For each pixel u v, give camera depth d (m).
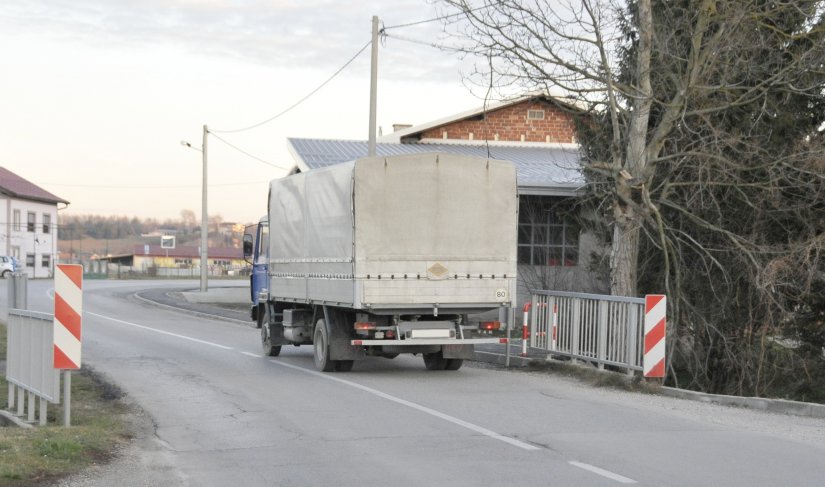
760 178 19.67
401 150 37.16
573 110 20.41
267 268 21.75
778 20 19.22
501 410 12.62
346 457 9.41
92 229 167.12
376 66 27.44
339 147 37.78
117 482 8.34
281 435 10.70
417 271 16.31
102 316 34.34
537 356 19.17
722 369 21.61
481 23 18.08
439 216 16.45
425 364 18.34
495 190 16.83
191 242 182.38
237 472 8.76
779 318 20.09
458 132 41.47
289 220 19.38
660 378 15.70
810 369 21.22
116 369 17.50
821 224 19.81
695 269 21.03
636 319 15.70
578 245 29.30
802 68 17.95
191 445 10.12
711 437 10.67
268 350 20.62
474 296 16.67
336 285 16.73
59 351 10.64
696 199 19.92
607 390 15.12
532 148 40.59
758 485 8.19
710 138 19.27
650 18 18.52
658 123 20.80
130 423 11.54
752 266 19.36
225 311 36.84
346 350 17.09
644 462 9.11
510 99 19.38
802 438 10.80
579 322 17.52
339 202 16.59
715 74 19.20
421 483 8.23
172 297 46.50
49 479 8.37
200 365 18.50
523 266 29.27
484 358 19.86
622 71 20.19
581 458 9.30
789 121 20.38
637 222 19.08
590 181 21.61
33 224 86.94
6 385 14.96
